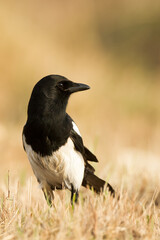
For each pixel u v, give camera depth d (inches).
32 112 329.1
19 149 592.4
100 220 262.4
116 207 285.7
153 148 598.2
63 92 332.2
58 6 1156.5
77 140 344.5
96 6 1385.3
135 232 263.3
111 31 1353.3
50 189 356.8
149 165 486.6
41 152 332.2
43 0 1148.5
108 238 253.3
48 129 325.7
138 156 529.7
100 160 486.3
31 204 308.5
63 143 332.5
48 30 1077.1
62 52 967.6
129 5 1450.5
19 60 863.1
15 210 296.2
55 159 333.7
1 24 863.1
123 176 411.8
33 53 883.4
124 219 271.0
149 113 892.6
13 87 846.5
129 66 1138.7
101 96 874.1
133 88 976.3
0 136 630.5
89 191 388.5
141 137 705.6
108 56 1108.5
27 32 924.6
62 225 254.4
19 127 692.1
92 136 602.9
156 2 1441.9
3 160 551.5
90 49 1062.4
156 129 753.6
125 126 778.8
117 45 1282.0
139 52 1288.1
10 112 788.6
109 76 979.9
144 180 426.6
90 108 816.3
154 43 1309.1
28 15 1064.8
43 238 248.2
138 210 320.8
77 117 780.6
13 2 992.9
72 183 347.9
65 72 892.0
